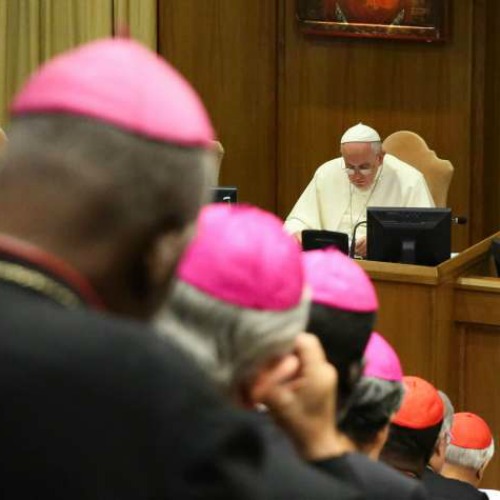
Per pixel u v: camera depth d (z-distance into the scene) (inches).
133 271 136.9
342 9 1218.0
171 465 121.3
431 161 1056.2
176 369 124.8
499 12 1250.0
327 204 1031.6
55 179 131.9
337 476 189.2
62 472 119.7
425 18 1228.5
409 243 716.0
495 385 683.4
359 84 1237.7
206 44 1214.3
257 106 1228.5
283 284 183.6
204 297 181.0
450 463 500.1
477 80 1247.5
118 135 132.6
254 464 127.0
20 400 120.6
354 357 242.1
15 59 1167.6
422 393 353.1
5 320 124.0
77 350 122.7
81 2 1170.0
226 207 195.3
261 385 187.9
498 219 1278.3
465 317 681.6
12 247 130.3
